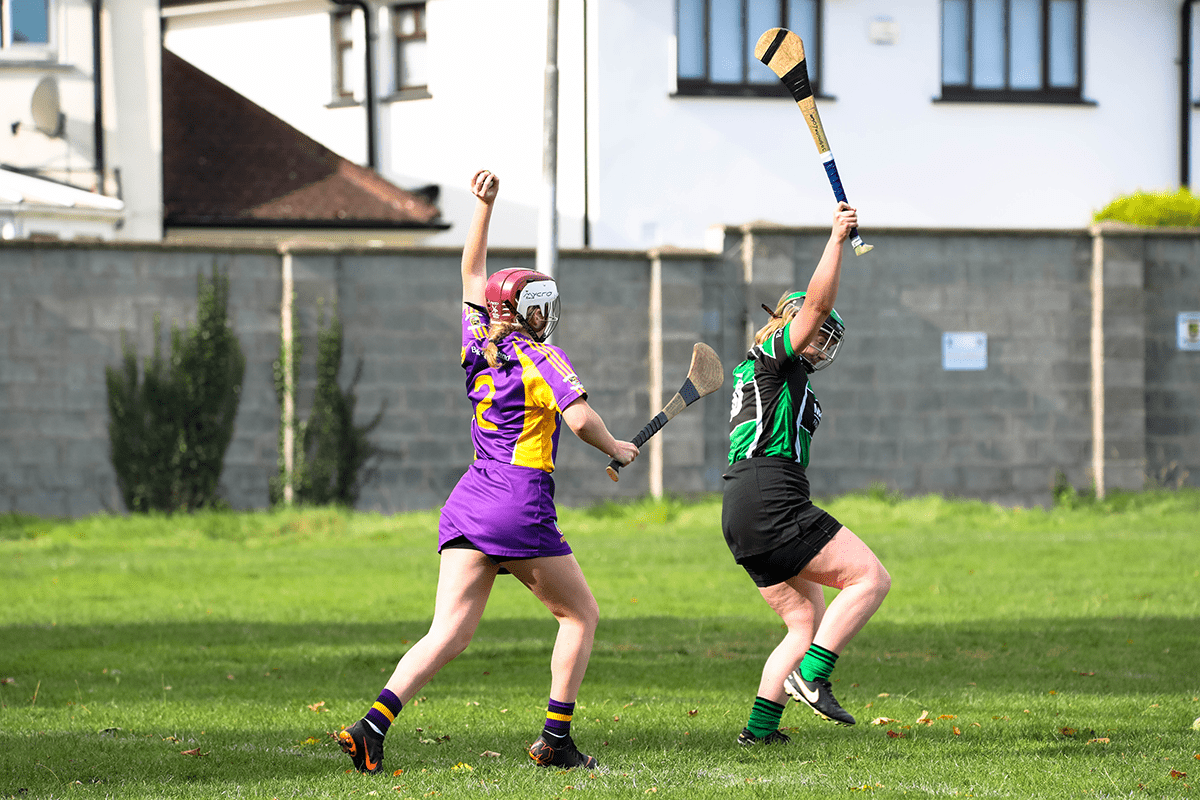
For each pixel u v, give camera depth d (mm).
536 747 18719
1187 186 88250
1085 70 87375
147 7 82312
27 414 60438
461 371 63719
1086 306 66438
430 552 51969
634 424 64438
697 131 81562
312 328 62312
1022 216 86875
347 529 58344
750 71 82688
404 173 88562
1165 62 88562
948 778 17781
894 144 84938
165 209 82250
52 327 60469
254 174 86688
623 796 16688
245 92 96562
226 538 56938
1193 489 65750
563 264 63688
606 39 79562
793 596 20375
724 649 30859
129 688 26062
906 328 65562
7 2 81000
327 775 18109
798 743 20531
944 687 25672
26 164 81312
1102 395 65875
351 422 63000
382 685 26406
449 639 18156
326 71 92125
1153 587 40688
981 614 35969
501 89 83875
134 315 61000
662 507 61656
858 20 84250
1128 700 24094
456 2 85688
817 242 64750
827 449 65375
